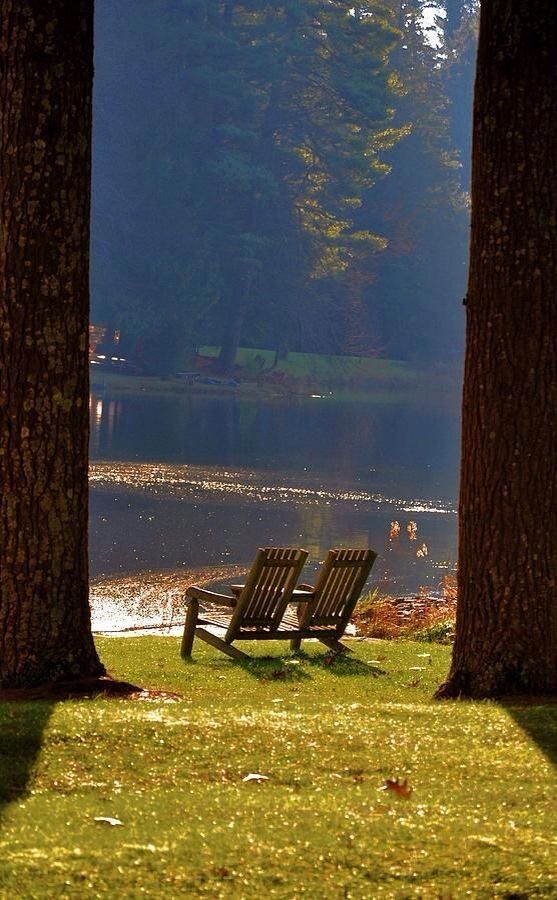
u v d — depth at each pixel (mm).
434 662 13328
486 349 10250
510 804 6672
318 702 9859
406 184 122812
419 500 38625
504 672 10172
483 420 10266
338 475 44469
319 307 110688
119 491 35469
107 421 59469
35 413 9859
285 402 86188
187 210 88688
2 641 9945
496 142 10203
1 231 9898
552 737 8102
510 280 10148
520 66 10141
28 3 9805
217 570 23938
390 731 8125
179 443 51750
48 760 7234
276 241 95938
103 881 5465
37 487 9883
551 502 10164
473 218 10398
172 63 87062
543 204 10117
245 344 108250
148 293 87688
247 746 7613
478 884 5512
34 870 5551
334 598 13430
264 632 13156
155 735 7688
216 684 11344
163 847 5840
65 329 9922
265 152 95125
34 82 9844
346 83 94500
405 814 6402
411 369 118125
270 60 90875
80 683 9852
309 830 6117
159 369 90125
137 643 14695
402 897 5387
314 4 94312
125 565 23953
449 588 19625
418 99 124375
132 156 86500
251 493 37312
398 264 122500
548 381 10148
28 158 9844
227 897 5344
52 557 9938
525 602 10164
